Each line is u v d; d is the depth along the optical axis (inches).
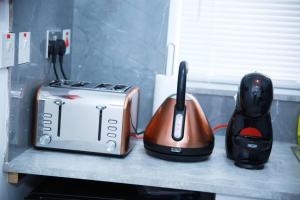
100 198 63.8
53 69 76.1
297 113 83.0
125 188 68.5
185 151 64.6
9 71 59.7
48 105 65.2
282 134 83.7
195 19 85.5
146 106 85.7
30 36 64.8
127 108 64.6
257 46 85.0
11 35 58.6
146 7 83.1
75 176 60.2
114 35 84.5
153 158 67.1
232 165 66.4
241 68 85.7
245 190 58.2
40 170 60.6
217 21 85.3
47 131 65.7
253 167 65.0
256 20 84.7
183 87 64.4
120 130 64.6
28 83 65.8
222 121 84.7
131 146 69.8
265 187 58.6
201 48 86.0
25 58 63.8
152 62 84.5
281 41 84.4
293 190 58.0
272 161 69.9
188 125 65.2
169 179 59.3
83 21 84.5
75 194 64.6
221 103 84.1
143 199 66.0
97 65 85.7
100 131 64.8
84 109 64.6
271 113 83.4
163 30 83.4
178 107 65.1
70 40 83.9
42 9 68.5
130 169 61.8
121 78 85.6
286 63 84.8
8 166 60.9
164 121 65.9
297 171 65.4
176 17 84.4
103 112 64.4
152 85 85.1
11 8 58.3
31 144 68.4
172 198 69.7
